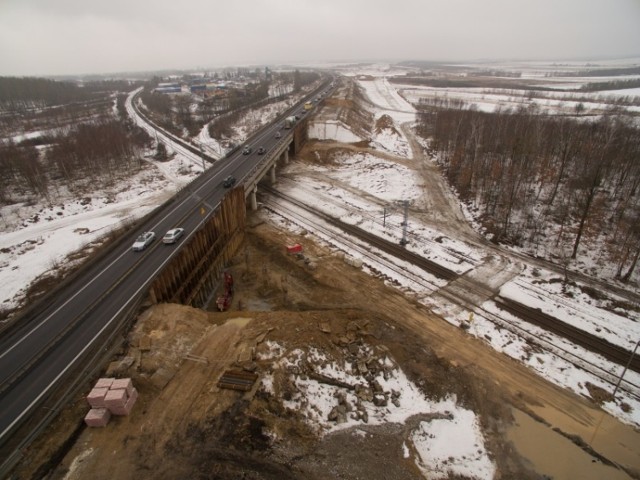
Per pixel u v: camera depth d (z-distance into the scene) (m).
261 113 166.38
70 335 34.50
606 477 29.73
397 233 67.06
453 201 79.62
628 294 49.94
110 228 69.62
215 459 26.14
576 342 42.59
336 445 29.16
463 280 53.56
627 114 133.12
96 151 102.25
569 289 51.19
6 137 135.25
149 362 32.88
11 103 199.12
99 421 27.31
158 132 139.25
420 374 37.53
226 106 183.38
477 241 64.19
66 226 71.25
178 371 33.12
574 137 87.88
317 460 27.53
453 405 35.25
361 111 161.62
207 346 36.22
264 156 83.88
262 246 64.12
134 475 24.73
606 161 77.62
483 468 29.98
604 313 46.72
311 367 35.47
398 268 56.75
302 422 30.56
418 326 44.97
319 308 48.31
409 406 34.34
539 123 107.25
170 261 43.28
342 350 38.84
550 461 30.81
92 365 31.59
